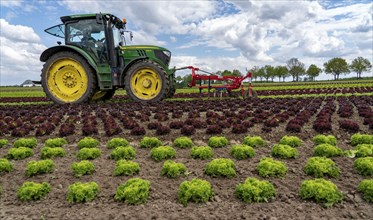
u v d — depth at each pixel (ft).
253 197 12.75
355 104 41.57
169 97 50.01
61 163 18.12
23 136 25.91
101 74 44.14
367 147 18.26
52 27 46.09
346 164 16.69
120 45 47.24
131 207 12.44
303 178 15.07
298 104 42.24
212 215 11.69
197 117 33.19
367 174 15.03
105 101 53.52
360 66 288.92
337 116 32.14
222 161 16.08
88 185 13.48
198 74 48.75
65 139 24.23
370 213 11.66
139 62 44.19
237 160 18.01
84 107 41.75
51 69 45.57
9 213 12.07
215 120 28.55
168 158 18.53
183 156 19.11
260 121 29.50
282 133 24.53
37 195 13.26
